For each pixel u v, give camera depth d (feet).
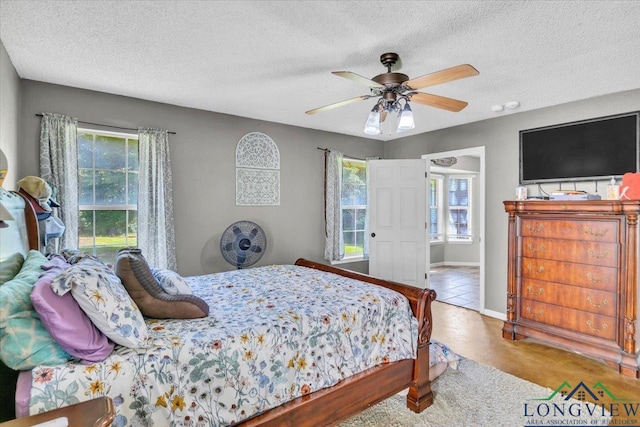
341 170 16.02
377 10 6.04
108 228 11.05
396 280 15.47
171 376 4.63
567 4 5.79
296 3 5.85
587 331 9.24
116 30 6.75
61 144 9.67
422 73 8.77
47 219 7.82
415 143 16.40
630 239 8.43
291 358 5.69
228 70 8.73
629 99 9.98
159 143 11.27
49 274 4.74
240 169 13.29
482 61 8.10
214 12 6.13
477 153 13.78
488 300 13.44
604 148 10.40
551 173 11.57
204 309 5.95
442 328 11.99
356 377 6.36
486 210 13.48
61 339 4.12
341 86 9.92
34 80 9.41
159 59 8.09
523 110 12.17
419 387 7.11
